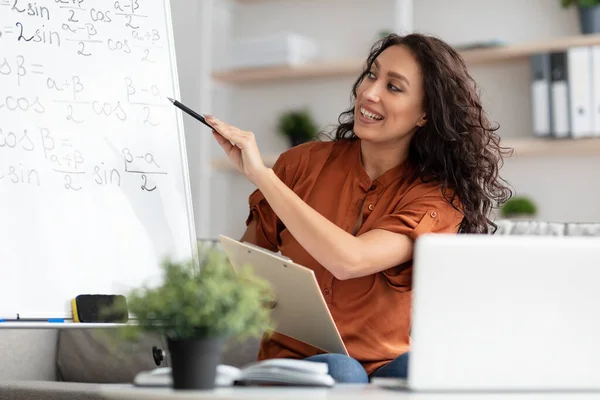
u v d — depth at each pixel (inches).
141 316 51.8
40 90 85.4
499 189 92.6
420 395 50.7
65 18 88.2
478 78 165.3
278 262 71.8
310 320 76.5
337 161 91.5
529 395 51.3
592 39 151.9
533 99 153.2
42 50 86.5
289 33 182.4
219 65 182.7
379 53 91.4
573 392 52.6
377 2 175.5
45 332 103.7
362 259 78.6
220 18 183.3
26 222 81.8
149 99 89.7
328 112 177.9
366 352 83.9
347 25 177.9
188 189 89.0
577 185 159.5
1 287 79.7
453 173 87.7
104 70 88.5
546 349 52.3
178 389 51.7
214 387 52.4
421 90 87.1
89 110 86.9
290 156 93.8
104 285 83.1
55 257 82.0
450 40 169.5
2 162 82.4
